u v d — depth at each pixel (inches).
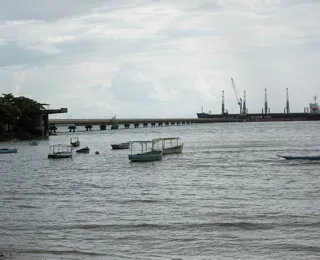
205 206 2554.1
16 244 1892.2
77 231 2074.3
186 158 5477.4
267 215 2303.2
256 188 3157.0
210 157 5556.1
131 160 5103.3
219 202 2664.9
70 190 3223.4
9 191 3206.2
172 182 3535.9
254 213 2351.1
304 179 3550.7
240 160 5123.0
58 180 3774.6
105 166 4785.9
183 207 2539.4
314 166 4392.2
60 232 2060.8
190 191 3085.6
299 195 2854.3
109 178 3846.0
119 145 7214.6
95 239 1955.0
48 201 2790.4
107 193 3063.5
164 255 1756.9
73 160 5482.3
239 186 3262.8
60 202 2751.0
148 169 4439.0
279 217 2253.9
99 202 2731.3
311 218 2223.2
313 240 1891.0
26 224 2202.3
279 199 2728.8
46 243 1904.5
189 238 1951.3
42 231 2079.2
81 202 2741.1
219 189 3149.6
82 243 1903.3
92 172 4296.3
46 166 4891.7
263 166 4488.2
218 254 1759.4
